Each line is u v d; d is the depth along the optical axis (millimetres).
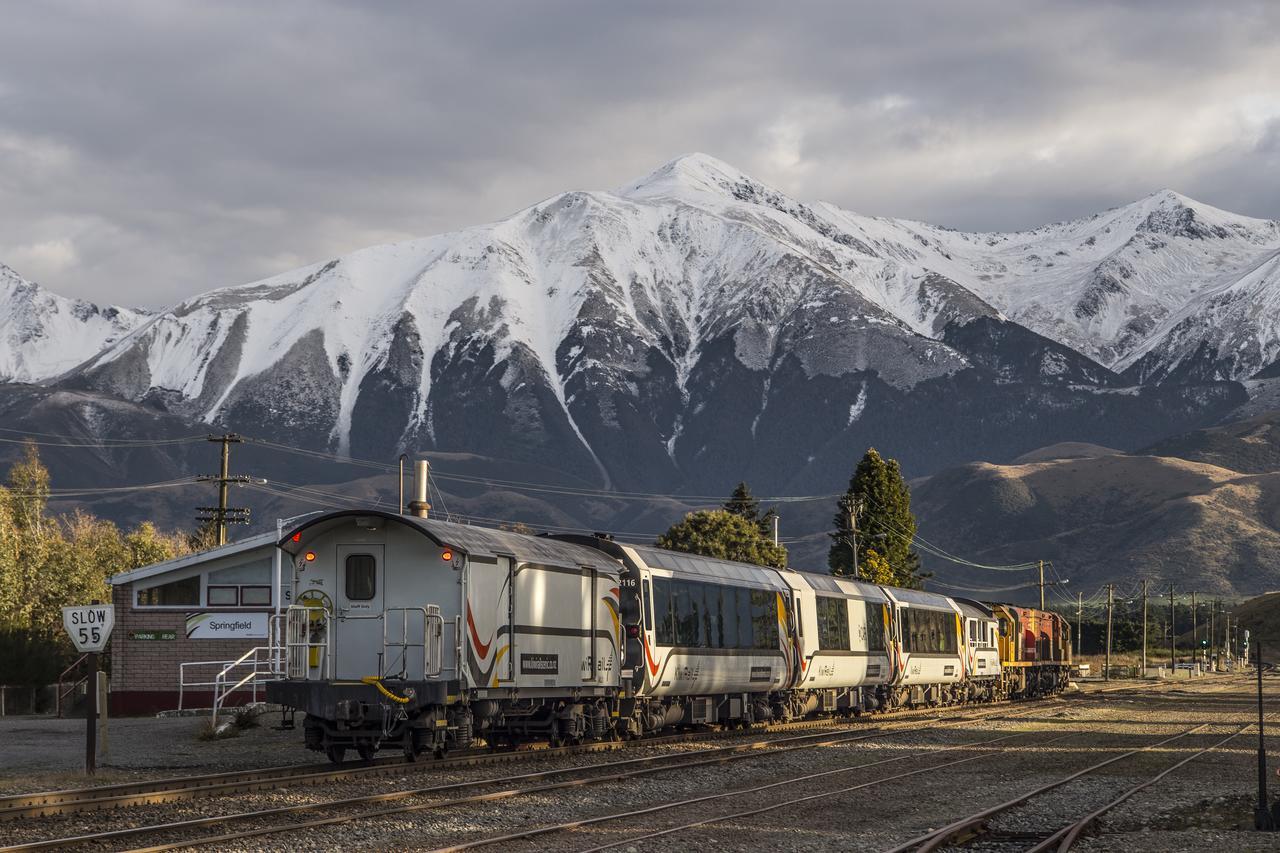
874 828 19953
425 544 25688
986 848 18422
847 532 106625
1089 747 35750
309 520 25875
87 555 78750
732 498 112875
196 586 53188
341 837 17453
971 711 54406
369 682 25141
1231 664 180000
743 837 18625
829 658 44156
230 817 18438
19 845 15758
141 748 32906
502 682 26766
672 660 33844
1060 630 82812
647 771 25641
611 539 33500
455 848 16406
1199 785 26531
